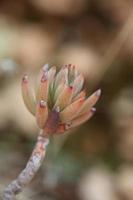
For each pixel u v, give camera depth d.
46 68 0.27
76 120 0.27
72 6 1.32
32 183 1.04
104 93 1.29
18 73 1.19
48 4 1.31
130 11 1.33
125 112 1.28
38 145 0.27
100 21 1.36
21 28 1.26
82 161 1.20
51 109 0.27
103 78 1.28
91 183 1.15
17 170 1.09
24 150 1.14
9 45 1.21
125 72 1.29
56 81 0.27
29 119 1.19
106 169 1.20
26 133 1.18
